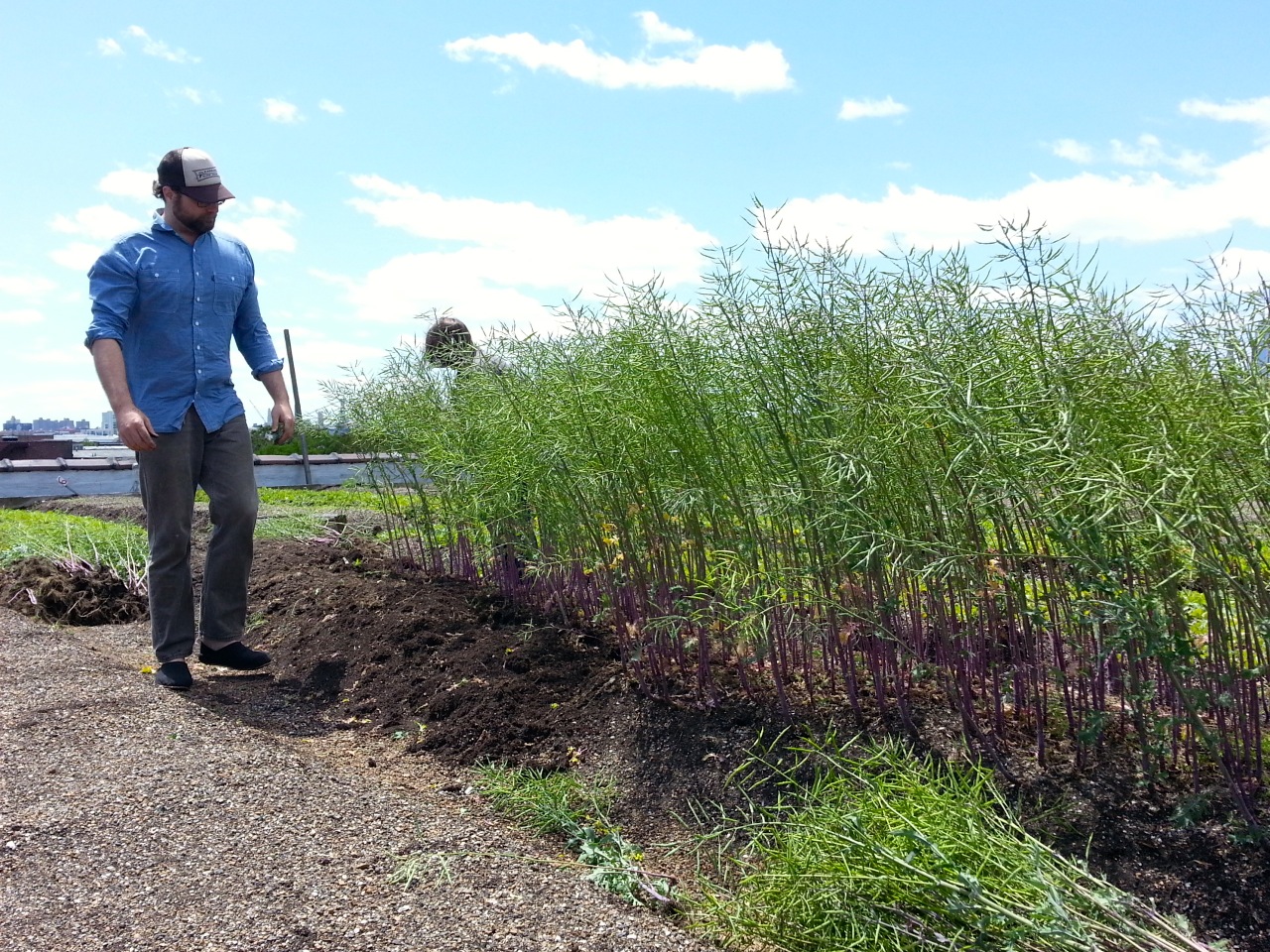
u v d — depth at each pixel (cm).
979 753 309
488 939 223
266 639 561
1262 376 269
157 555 465
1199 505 242
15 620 529
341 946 216
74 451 1964
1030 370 293
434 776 374
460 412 568
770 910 254
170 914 226
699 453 381
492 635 481
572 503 445
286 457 1600
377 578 613
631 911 254
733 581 348
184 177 451
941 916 219
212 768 319
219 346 472
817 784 292
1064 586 295
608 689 401
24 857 254
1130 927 205
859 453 316
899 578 332
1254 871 246
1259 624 247
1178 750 291
